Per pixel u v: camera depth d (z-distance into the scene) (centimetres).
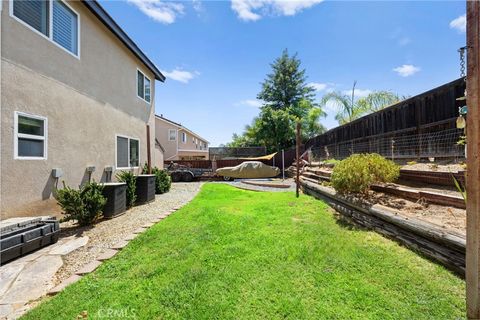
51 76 529
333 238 365
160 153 1268
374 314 199
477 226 151
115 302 227
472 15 147
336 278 254
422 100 638
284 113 2362
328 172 821
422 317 192
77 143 608
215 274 270
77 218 478
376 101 1348
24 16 468
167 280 261
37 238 358
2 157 418
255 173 1490
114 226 481
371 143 912
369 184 483
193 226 450
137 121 959
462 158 511
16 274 289
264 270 276
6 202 423
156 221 509
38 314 214
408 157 691
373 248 324
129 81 892
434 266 268
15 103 445
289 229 416
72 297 238
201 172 1595
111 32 758
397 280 245
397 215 345
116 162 795
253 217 500
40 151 497
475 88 147
